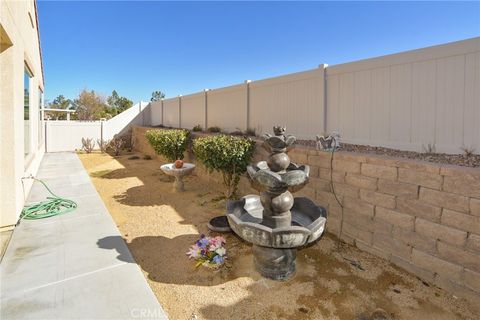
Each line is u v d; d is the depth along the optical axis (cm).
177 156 883
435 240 308
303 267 351
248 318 257
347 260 367
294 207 378
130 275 311
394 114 423
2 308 250
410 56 398
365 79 463
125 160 1231
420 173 319
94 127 1583
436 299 288
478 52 331
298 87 598
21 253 360
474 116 338
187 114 1164
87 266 329
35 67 862
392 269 344
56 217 498
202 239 371
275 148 303
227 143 573
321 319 258
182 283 311
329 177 436
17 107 489
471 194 275
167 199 641
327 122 535
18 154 490
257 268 336
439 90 369
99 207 558
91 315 244
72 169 985
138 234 445
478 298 274
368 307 274
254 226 274
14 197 461
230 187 609
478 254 273
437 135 375
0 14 382
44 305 256
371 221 379
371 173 374
